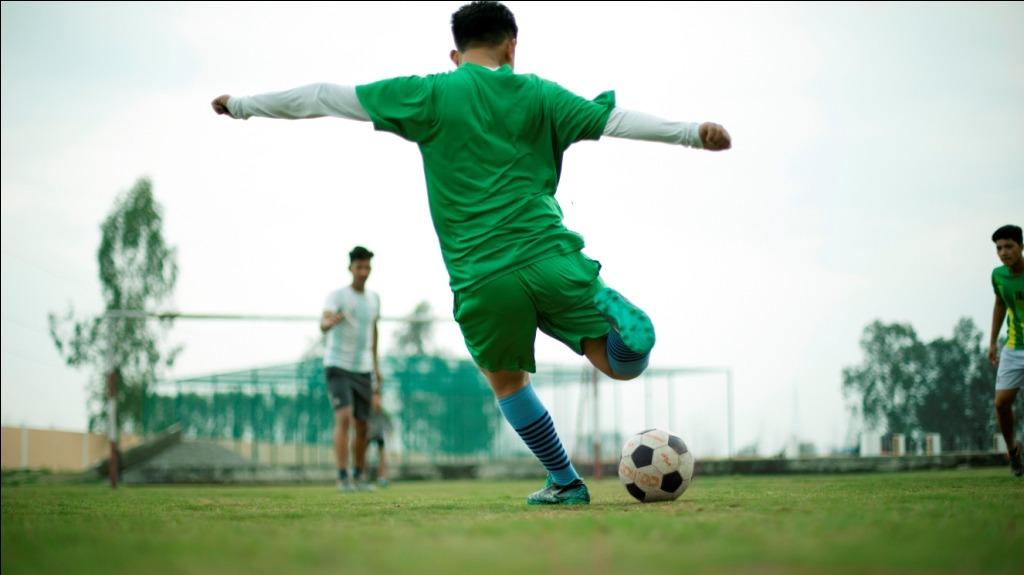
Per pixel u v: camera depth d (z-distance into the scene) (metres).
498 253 3.48
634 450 4.07
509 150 3.53
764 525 2.39
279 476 13.72
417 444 19.38
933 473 9.73
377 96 3.59
